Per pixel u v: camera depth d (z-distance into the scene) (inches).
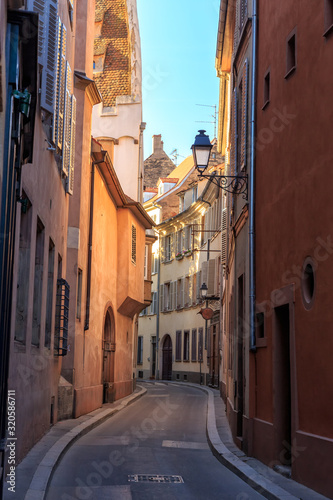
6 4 245.8
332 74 321.7
